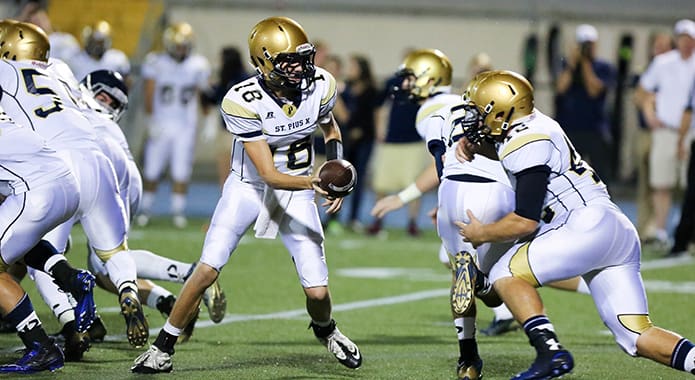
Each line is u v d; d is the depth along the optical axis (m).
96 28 38.53
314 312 17.67
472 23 64.88
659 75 38.34
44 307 23.88
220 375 17.14
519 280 15.46
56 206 16.80
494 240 15.20
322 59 43.25
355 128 43.16
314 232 17.67
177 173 42.12
